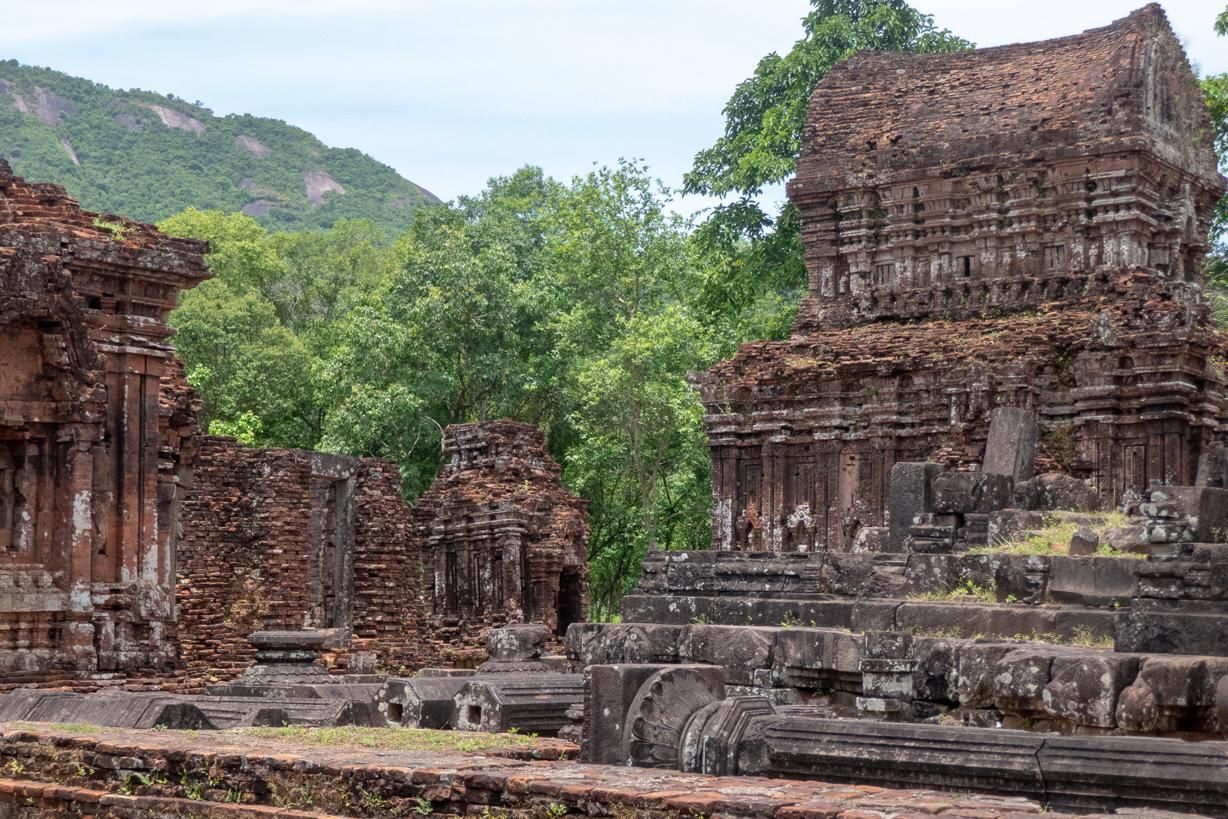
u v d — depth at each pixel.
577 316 59.66
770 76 58.72
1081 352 38.25
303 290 75.31
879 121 44.56
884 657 17.73
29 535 27.97
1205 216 43.81
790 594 22.11
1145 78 41.00
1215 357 38.81
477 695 19.66
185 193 159.62
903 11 59.19
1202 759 11.96
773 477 42.22
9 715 19.83
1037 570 19.78
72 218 29.56
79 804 15.60
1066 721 15.77
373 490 43.72
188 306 64.56
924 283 42.97
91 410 28.30
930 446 39.88
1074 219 41.00
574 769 13.59
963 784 12.77
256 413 64.69
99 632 28.25
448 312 59.34
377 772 13.70
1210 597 16.91
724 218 58.53
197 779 15.10
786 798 11.62
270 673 25.70
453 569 45.19
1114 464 37.34
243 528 39.00
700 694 15.10
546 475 45.72
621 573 60.88
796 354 42.41
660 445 57.09
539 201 74.69
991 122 42.53
